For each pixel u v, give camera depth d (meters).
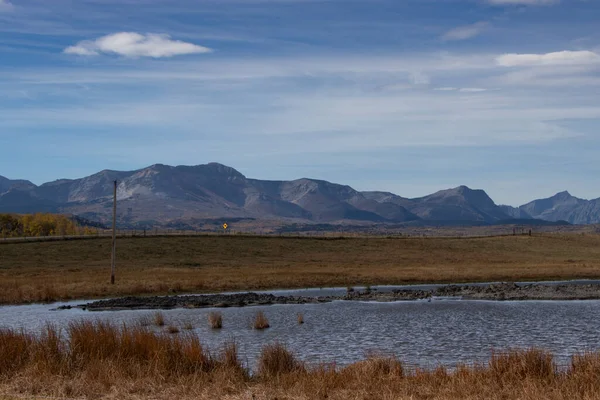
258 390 14.33
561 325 33.09
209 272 69.12
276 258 90.56
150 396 13.86
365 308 42.41
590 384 13.59
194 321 34.56
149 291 52.66
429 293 52.50
